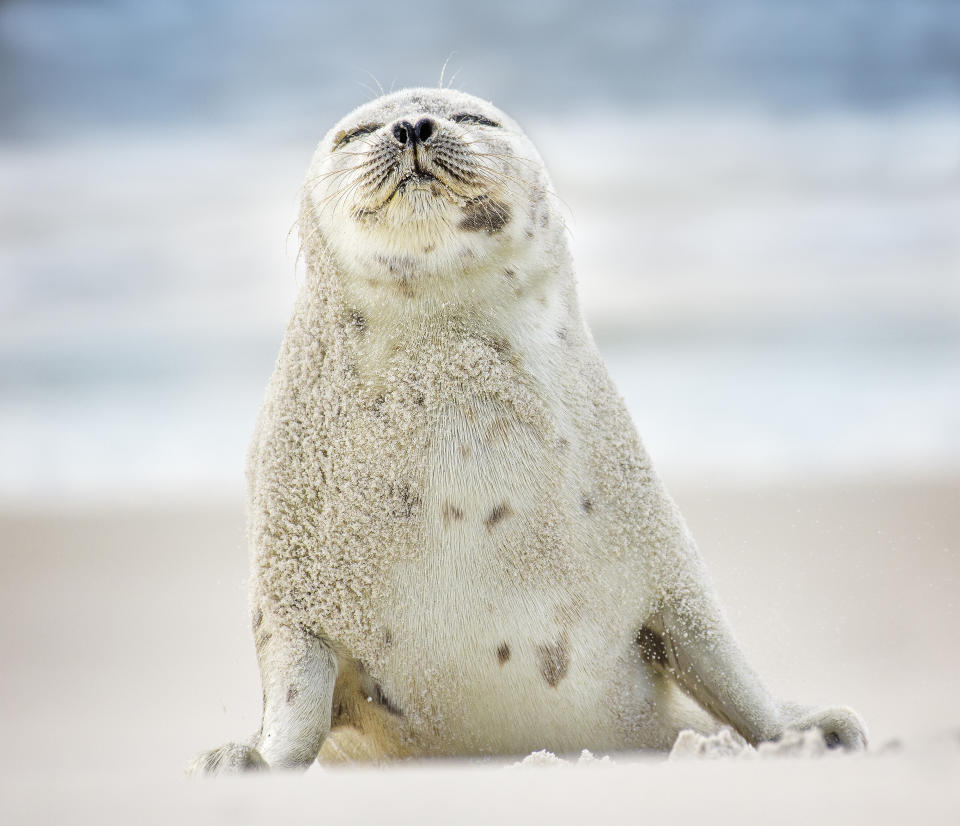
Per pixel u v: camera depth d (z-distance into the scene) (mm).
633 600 19812
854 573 39094
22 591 43625
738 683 19891
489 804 11727
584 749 19547
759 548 41844
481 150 20469
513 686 19000
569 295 21359
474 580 19016
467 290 20047
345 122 22531
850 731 19203
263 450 20688
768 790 11695
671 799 11500
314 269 21109
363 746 20422
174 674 34812
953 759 12984
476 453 19406
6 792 13289
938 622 34250
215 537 49938
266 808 11938
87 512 53500
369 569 19234
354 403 20031
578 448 20000
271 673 19375
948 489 49031
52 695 32875
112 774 16188
